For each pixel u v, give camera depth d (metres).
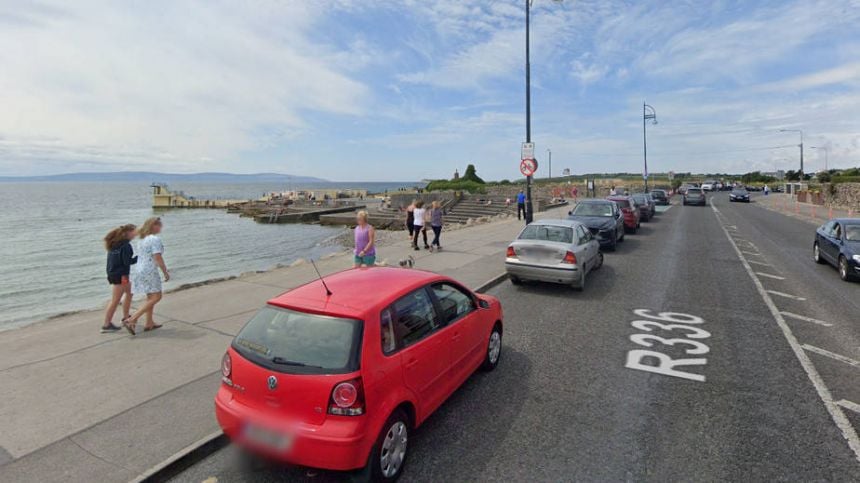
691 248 16.00
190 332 7.01
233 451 4.17
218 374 5.55
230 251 26.42
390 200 45.91
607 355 6.35
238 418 3.61
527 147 16.36
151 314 7.08
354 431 3.32
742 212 32.84
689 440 4.25
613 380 5.55
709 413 4.74
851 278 10.76
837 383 5.42
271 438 3.48
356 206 56.88
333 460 3.30
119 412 4.65
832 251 11.78
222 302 8.72
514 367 5.95
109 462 3.85
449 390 4.63
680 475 3.75
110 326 7.04
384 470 3.62
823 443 4.19
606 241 14.84
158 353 6.18
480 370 5.81
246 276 11.23
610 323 7.77
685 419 4.63
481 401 5.02
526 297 9.56
